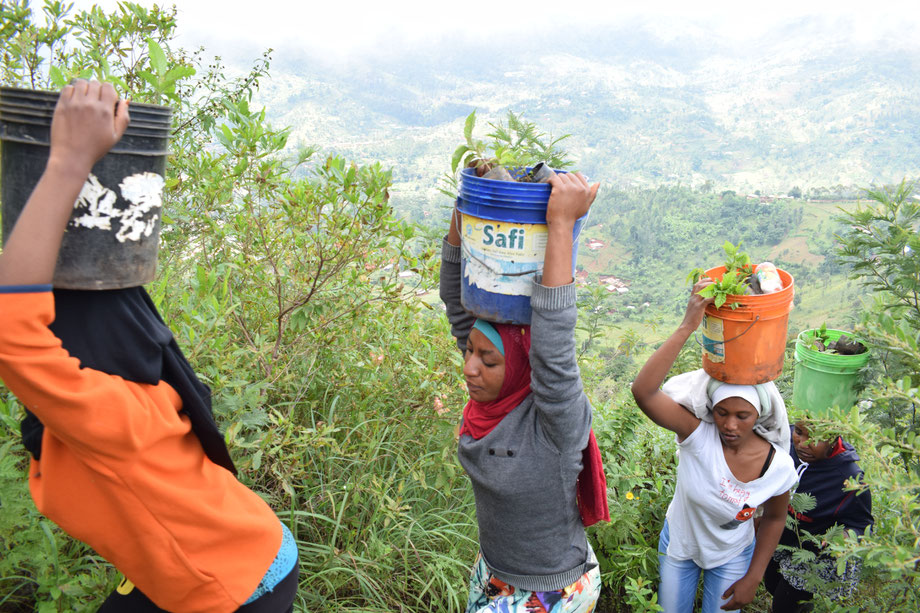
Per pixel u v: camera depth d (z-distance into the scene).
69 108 1.21
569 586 2.23
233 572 1.54
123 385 1.38
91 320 1.37
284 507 2.91
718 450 2.87
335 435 3.29
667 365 2.74
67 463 1.42
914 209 3.55
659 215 172.25
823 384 3.26
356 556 2.80
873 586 2.72
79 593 1.94
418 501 3.35
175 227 3.44
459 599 2.96
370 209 3.02
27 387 1.24
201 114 4.17
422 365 3.39
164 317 2.68
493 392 2.13
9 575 2.13
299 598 2.63
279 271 3.40
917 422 3.33
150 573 1.48
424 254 3.50
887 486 2.40
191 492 1.48
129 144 1.32
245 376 2.66
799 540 3.18
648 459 4.05
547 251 1.88
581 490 2.26
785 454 2.86
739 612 3.60
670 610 3.20
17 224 1.20
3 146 1.30
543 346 1.90
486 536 2.26
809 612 3.25
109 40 3.85
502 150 2.20
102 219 1.31
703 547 3.03
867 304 3.70
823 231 150.62
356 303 3.44
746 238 158.25
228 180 3.27
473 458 2.19
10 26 3.37
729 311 2.57
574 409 2.01
